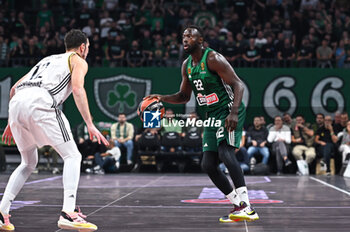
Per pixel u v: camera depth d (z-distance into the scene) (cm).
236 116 658
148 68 2269
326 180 1599
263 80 2231
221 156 679
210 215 736
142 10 2794
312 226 628
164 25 2731
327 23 2592
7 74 2281
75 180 566
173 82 2258
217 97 693
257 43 2425
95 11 2753
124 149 2102
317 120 2052
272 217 713
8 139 648
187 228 614
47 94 571
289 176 1852
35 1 3052
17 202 923
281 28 2562
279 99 2222
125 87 2272
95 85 2286
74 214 557
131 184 1412
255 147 2006
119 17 2773
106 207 842
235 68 2247
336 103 2200
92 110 2281
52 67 587
